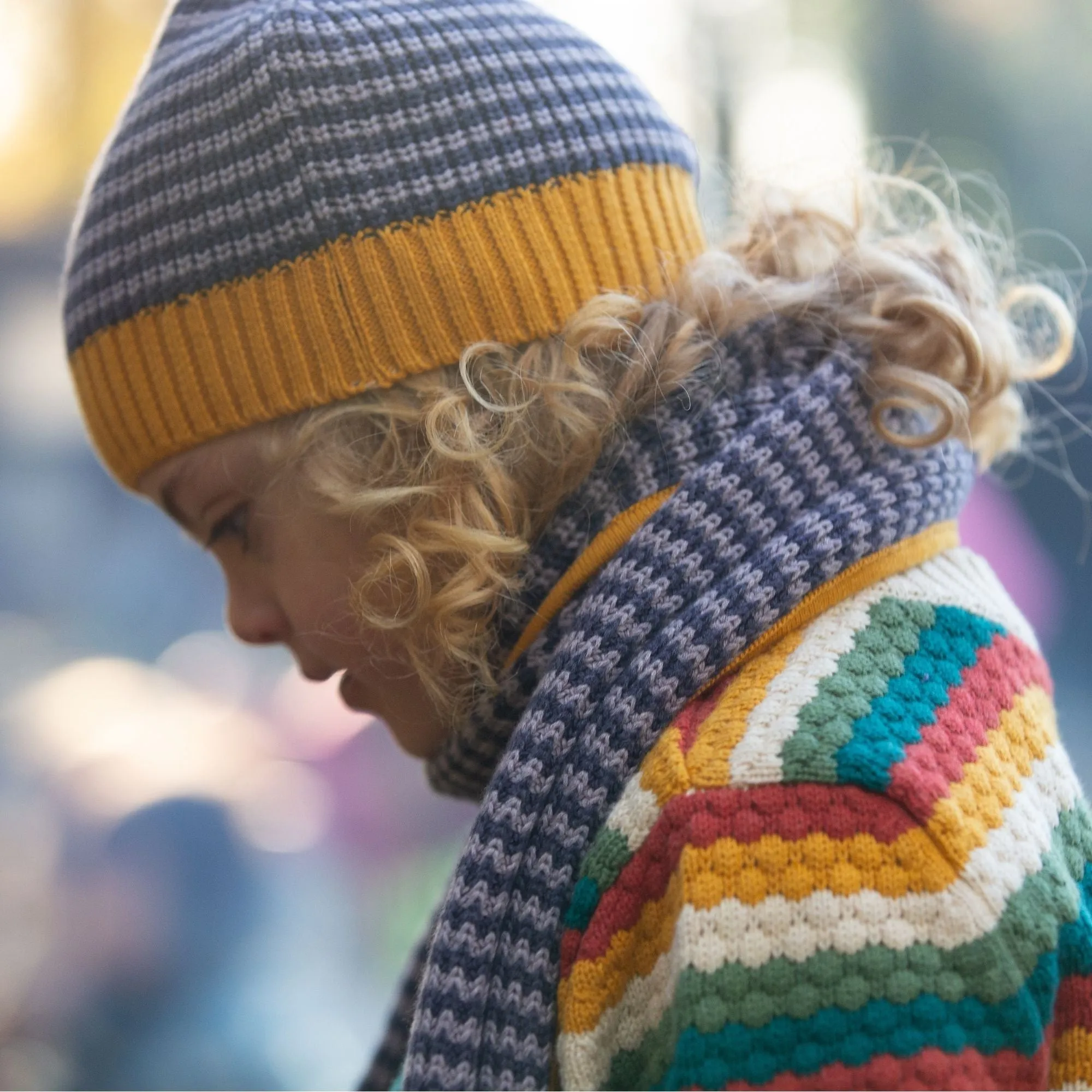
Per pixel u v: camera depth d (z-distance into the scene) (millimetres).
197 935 1914
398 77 825
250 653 3664
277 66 823
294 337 825
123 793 2037
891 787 644
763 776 661
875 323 776
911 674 713
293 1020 1982
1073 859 708
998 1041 613
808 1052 611
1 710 3070
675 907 657
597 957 680
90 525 4031
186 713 2799
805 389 759
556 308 829
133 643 3953
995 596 801
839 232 859
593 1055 674
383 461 825
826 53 2693
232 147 832
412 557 801
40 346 3807
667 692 709
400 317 818
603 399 801
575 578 782
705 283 822
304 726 3008
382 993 2547
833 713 678
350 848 2844
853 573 737
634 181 869
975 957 620
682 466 773
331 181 817
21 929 1955
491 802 716
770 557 722
